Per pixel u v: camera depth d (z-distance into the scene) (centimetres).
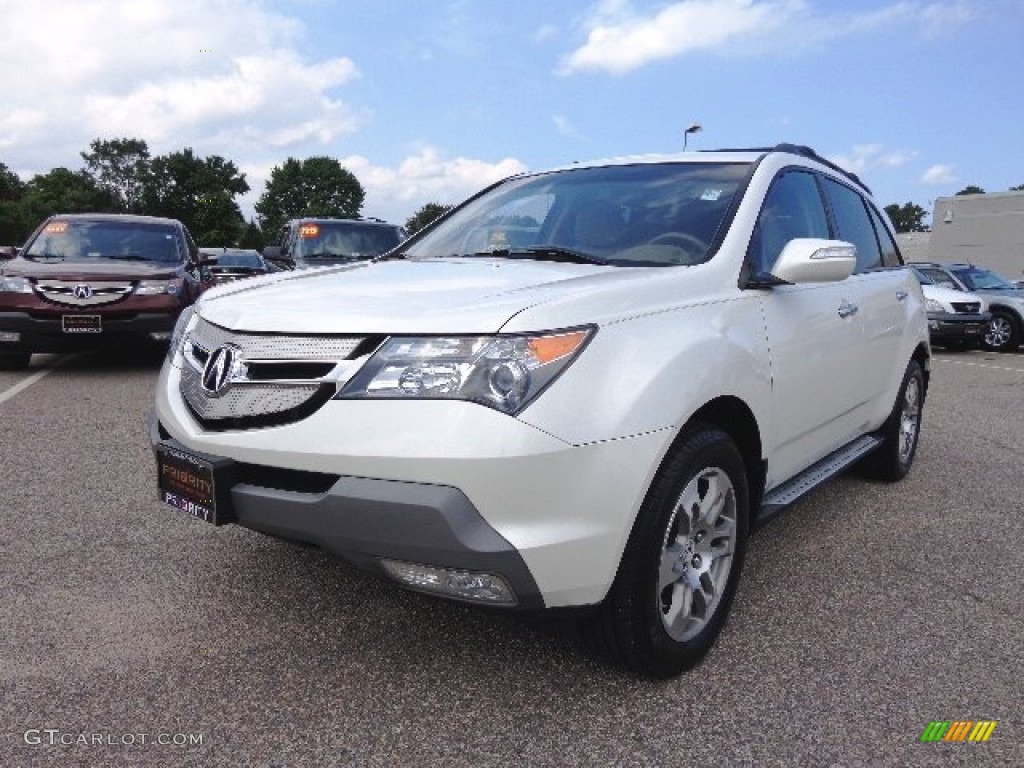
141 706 240
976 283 1650
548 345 224
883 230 483
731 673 266
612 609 242
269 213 10281
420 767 216
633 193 351
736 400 277
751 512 307
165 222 978
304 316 243
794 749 227
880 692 256
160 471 273
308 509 229
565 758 221
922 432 665
